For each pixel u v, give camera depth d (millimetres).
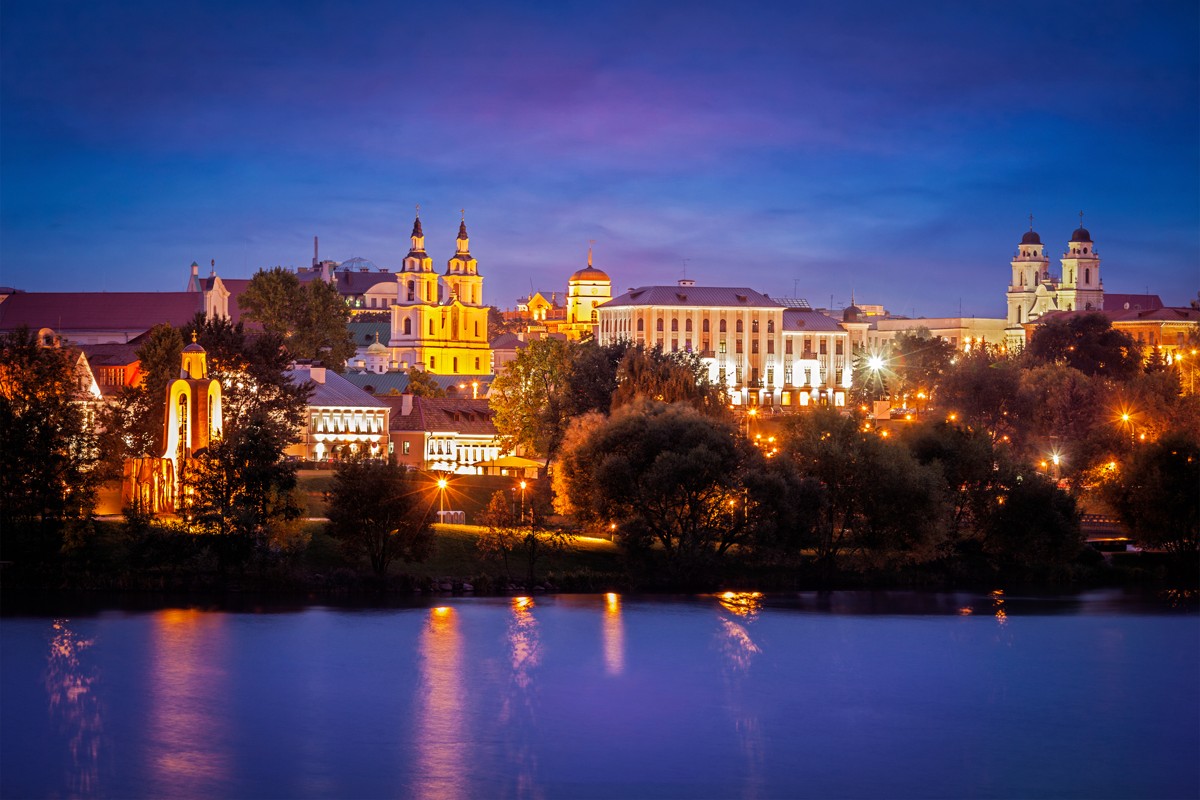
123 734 115562
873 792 106812
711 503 177250
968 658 143875
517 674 134500
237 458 162375
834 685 133750
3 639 140125
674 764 111625
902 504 178125
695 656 142250
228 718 120250
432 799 103688
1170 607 170250
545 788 106250
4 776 106625
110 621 147500
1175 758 114625
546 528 177125
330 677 131500
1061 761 113688
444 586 166000
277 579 160125
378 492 162000
